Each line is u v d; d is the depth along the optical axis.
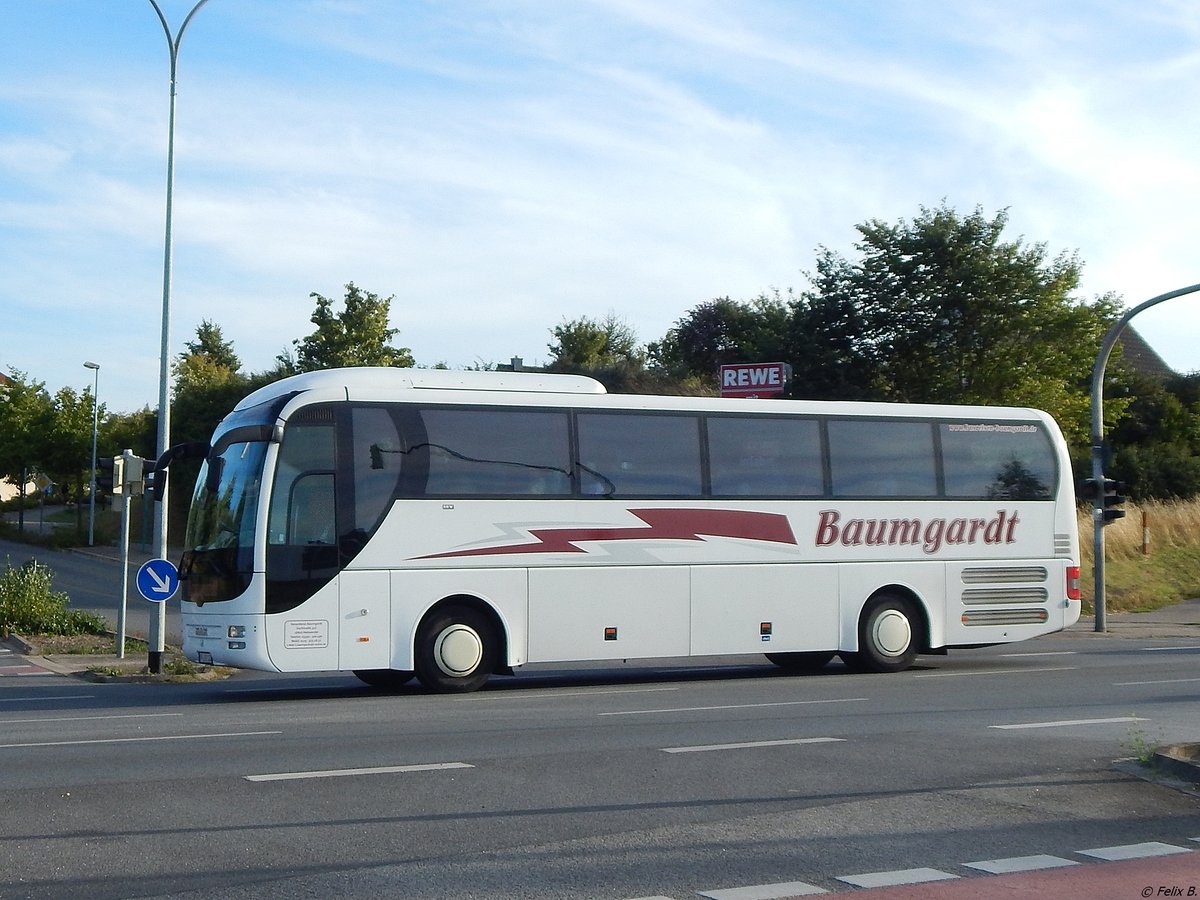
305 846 7.52
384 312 49.44
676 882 6.74
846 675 18.70
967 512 19.44
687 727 12.60
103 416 65.12
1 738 12.09
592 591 17.17
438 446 16.67
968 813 8.43
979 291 47.94
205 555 16.34
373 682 18.22
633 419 17.70
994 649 23.95
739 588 17.97
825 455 18.69
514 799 8.90
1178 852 7.35
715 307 76.00
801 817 8.32
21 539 62.59
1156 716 13.24
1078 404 49.22
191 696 16.91
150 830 7.92
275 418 16.19
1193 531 40.56
